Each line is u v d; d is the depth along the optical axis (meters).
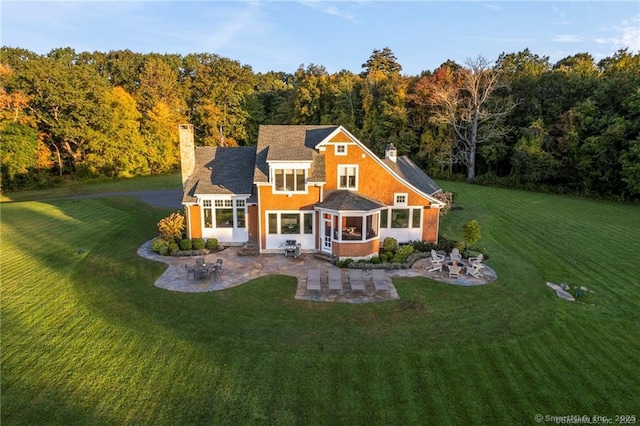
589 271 22.30
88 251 24.53
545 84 53.34
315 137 26.61
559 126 48.25
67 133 54.47
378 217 23.75
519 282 20.09
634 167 39.75
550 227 31.80
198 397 11.44
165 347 13.88
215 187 25.73
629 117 42.69
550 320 16.30
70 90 53.44
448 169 60.19
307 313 16.41
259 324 15.46
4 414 10.70
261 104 84.31
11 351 13.59
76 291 18.47
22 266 21.75
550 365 13.20
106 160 58.22
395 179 25.38
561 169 47.75
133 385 11.92
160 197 43.56
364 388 11.86
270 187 24.05
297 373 12.50
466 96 59.44
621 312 17.34
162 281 19.67
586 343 14.67
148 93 70.25
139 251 24.58
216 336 14.57
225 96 76.69
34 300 17.52
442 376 12.46
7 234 28.06
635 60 52.38
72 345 13.98
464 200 42.53
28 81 52.00
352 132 65.25
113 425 10.39
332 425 10.49
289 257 23.75
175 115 69.69
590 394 11.83
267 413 10.86
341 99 68.88
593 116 45.28
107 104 57.81
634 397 11.73
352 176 25.39
